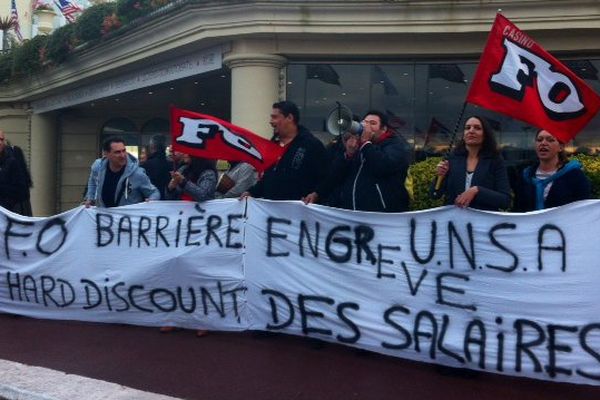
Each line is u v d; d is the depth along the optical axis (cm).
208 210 569
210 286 566
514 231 443
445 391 432
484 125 485
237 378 461
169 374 471
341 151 558
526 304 438
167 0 1176
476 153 490
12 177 796
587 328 423
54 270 633
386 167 505
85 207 621
